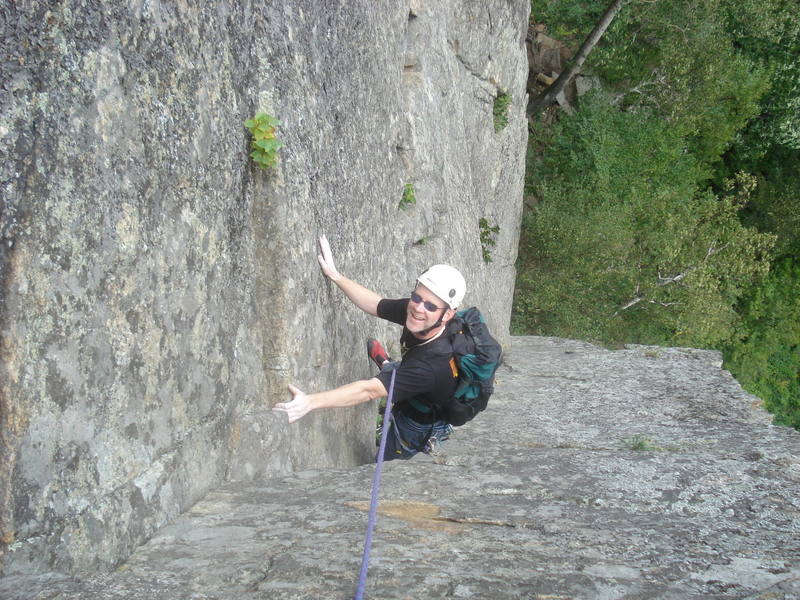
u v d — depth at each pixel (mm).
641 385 8141
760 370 26000
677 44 20609
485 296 9867
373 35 5875
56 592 2242
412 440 4609
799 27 22312
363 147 5555
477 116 11055
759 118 24328
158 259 2863
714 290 20031
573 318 18234
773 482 4000
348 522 3078
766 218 25766
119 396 2645
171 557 2641
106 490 2582
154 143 2807
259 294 3834
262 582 2424
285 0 4039
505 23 11430
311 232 4266
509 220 13406
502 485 3895
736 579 2531
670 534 3104
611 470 4203
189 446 3158
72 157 2361
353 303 4672
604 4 20141
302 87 4246
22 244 2176
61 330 2340
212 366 3336
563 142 19766
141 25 2695
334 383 4734
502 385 8148
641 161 19781
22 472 2209
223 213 3408
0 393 2139
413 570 2525
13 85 2141
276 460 3842
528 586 2416
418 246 7684
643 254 19797
